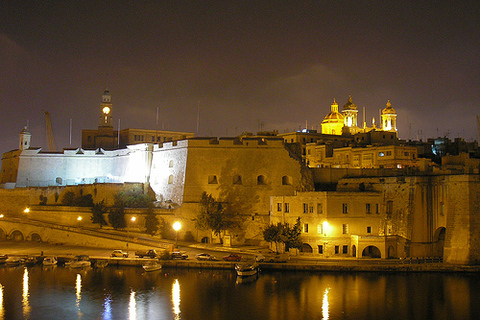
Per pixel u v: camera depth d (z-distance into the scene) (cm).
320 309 6881
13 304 7244
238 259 8756
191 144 11050
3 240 11425
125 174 12975
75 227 10856
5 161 14400
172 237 10475
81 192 12062
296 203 9344
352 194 9094
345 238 8975
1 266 9244
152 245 9675
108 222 11025
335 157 14050
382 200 9219
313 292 7456
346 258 8731
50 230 10906
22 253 9812
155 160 12094
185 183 10881
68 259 9319
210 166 10919
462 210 8375
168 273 8494
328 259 8675
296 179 10756
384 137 14762
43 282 8206
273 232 9150
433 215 8944
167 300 7306
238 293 7481
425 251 8856
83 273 8662
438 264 8262
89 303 7262
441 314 6712
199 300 7262
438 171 9800
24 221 11369
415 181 8850
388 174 10894
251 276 8138
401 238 8844
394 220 9012
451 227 8481
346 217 9031
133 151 12719
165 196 11500
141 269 8788
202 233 10369
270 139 10981
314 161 14588
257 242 10244
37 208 11781
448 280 7838
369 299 7169
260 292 7506
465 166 10369
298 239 8994
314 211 9112
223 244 10012
